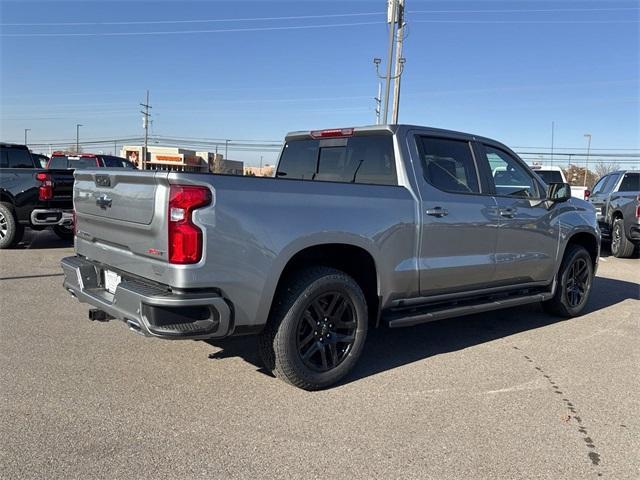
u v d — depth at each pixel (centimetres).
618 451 352
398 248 473
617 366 511
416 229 486
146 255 388
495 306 566
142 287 384
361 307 447
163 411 384
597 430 380
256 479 306
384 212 462
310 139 590
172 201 361
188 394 414
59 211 1061
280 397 415
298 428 367
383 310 485
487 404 416
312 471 316
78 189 485
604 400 432
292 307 409
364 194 454
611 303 784
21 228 1062
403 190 486
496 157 583
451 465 328
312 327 427
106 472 306
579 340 593
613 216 1334
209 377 448
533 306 758
